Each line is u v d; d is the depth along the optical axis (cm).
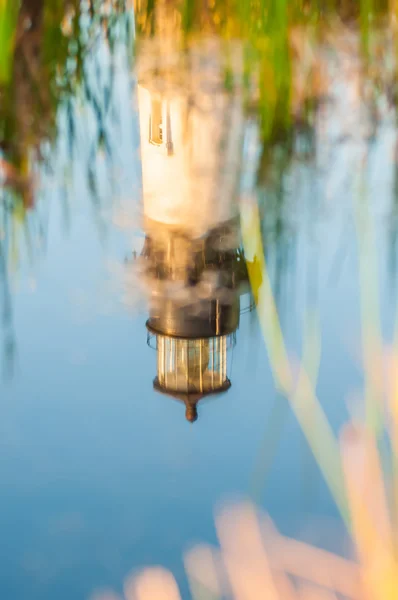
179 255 11044
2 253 11212
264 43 13625
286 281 10738
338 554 8362
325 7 14712
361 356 9781
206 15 15225
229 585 8231
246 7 13738
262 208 11838
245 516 8438
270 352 9781
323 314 10281
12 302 10638
